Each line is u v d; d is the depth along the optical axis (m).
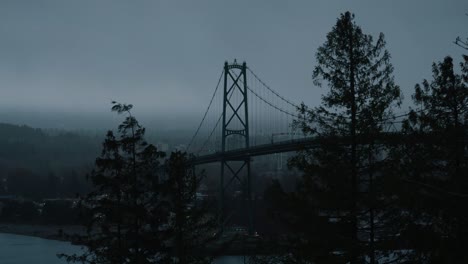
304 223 18.41
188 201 22.59
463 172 15.63
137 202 22.47
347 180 17.94
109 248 21.45
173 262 22.05
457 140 15.08
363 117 18.09
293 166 19.08
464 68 18.94
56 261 63.03
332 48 18.70
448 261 15.38
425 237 16.28
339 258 17.88
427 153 17.27
